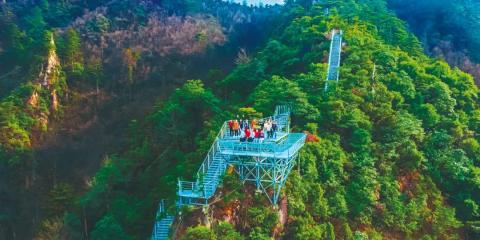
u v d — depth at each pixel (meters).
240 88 66.75
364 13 86.81
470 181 49.31
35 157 76.25
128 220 47.94
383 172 47.56
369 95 54.69
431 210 47.00
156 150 59.94
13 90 88.25
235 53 104.38
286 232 38.38
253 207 37.59
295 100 50.53
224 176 37.94
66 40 100.50
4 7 122.12
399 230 44.31
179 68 98.75
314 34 71.44
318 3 92.06
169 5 128.25
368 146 48.19
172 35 108.69
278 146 37.03
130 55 99.50
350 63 61.53
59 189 66.38
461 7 100.31
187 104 61.34
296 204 39.09
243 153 37.31
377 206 44.69
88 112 89.50
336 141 47.31
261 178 38.03
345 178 44.75
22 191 70.69
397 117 51.59
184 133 58.34
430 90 58.69
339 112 49.78
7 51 103.38
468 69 79.38
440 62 67.00
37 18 115.31
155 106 79.25
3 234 63.94
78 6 125.50
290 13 96.38
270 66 69.69
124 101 91.88
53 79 90.81
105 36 109.44
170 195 42.06
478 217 47.72
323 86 55.44
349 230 40.72
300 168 42.03
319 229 39.00
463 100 60.53
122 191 54.62
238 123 42.25
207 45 105.19
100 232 45.72
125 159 61.03
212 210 36.44
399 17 104.31
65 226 54.12
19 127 79.25
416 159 49.25
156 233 38.75
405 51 73.38
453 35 96.31
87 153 78.88
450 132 54.38
